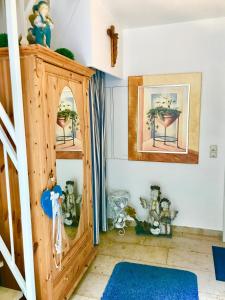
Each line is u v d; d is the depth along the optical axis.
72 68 1.76
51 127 1.56
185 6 2.21
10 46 1.28
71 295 1.88
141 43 2.73
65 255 1.77
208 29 2.51
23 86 1.39
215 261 2.30
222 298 1.84
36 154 1.44
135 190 2.98
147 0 2.08
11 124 1.36
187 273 2.13
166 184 2.85
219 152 2.63
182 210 2.84
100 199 2.82
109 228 2.98
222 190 2.68
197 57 2.58
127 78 2.82
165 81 2.69
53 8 2.07
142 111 2.81
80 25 2.01
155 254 2.43
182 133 2.70
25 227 1.41
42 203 1.47
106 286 1.98
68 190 1.81
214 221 2.75
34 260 1.53
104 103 2.79
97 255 2.42
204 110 2.62
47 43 1.58
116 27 2.53
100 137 2.71
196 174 2.74
